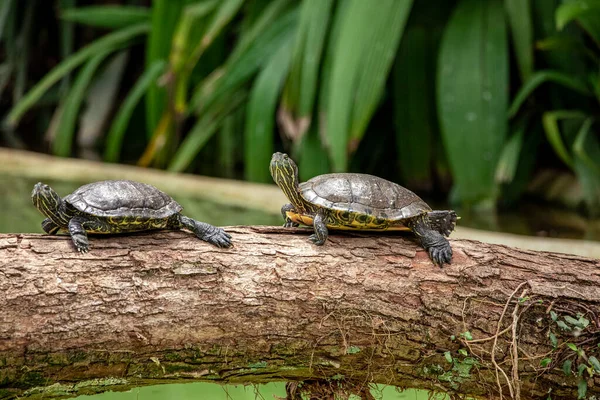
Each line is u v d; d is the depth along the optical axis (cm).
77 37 1638
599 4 816
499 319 384
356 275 381
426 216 407
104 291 348
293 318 371
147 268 358
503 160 890
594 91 962
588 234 845
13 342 333
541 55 1046
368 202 393
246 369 379
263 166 1022
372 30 868
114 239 370
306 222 408
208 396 478
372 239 403
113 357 353
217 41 1196
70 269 347
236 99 1120
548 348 387
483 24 949
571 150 984
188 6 1044
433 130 1081
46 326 337
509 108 1070
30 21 1552
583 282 397
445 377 391
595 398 386
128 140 1511
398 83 1064
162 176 1037
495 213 968
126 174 1046
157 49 1146
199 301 360
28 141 1512
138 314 351
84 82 1245
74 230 355
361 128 868
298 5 1081
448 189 1095
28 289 337
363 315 378
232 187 971
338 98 870
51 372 347
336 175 415
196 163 1301
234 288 365
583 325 381
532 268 400
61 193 909
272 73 1012
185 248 372
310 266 379
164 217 374
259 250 380
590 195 936
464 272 390
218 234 378
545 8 977
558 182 1059
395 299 381
